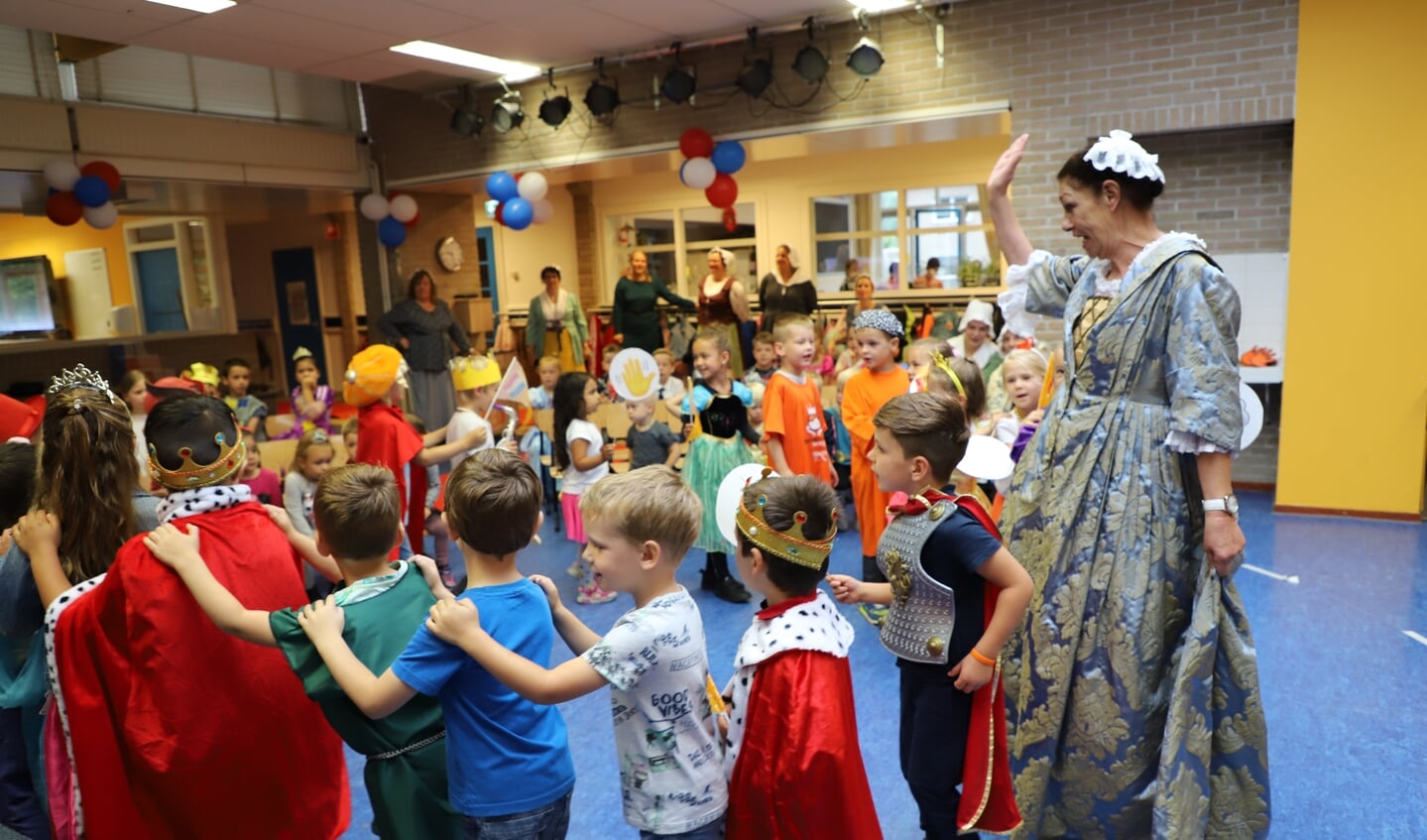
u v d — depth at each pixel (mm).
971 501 1935
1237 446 1917
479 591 1657
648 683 1551
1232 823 2031
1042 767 2115
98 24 5816
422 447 4227
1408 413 5203
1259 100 5297
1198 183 6012
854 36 6324
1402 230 5098
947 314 8797
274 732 2004
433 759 1754
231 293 11258
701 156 6891
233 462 2045
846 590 2059
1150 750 2041
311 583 4461
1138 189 2068
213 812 1941
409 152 8453
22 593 2016
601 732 3111
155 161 7117
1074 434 2092
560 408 4523
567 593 4504
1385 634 3625
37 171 6531
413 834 1718
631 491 1584
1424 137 4992
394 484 1890
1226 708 2016
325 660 1607
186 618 1883
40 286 11562
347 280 12375
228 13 5641
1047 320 5832
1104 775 2055
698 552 5387
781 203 10195
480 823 1622
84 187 6551
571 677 1490
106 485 2035
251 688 1963
